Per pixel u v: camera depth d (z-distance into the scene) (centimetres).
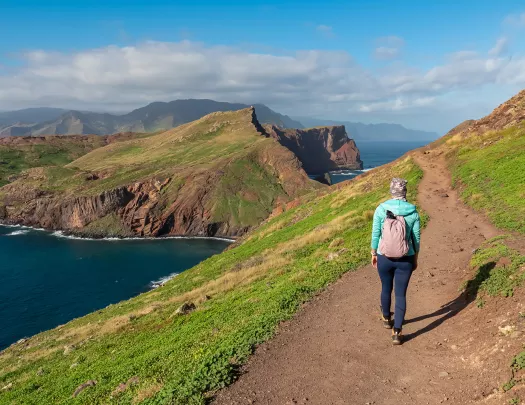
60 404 1217
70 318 5891
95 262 9356
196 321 1641
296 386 658
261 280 2039
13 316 5981
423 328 820
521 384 525
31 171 17938
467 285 959
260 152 17325
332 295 1148
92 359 1839
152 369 1086
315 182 16525
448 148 4238
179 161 18362
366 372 680
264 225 5347
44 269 8662
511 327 662
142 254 10294
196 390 674
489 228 1638
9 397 1675
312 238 2591
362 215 2684
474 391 565
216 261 4162
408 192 2814
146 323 2208
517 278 820
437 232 1742
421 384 620
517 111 3938
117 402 902
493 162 2731
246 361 771
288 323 962
